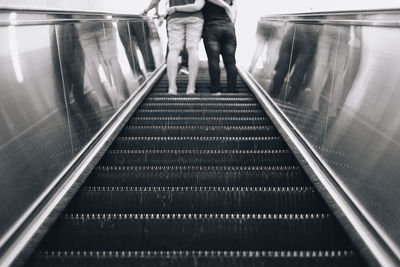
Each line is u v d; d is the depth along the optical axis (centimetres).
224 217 213
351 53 264
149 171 288
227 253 180
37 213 207
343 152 250
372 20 230
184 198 249
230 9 545
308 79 360
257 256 178
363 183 216
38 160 223
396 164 188
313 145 312
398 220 176
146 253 181
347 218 208
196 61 566
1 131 190
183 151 336
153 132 404
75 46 313
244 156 333
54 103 259
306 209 248
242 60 827
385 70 214
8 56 204
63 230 211
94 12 369
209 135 399
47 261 180
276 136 400
